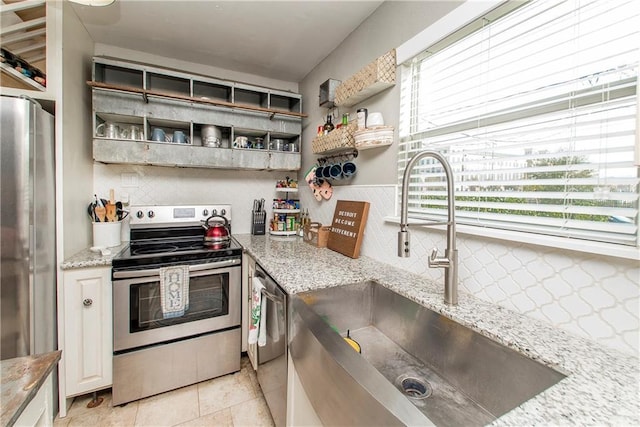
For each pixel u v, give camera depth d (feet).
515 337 2.61
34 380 2.14
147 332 5.34
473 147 3.81
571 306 2.70
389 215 5.04
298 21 5.81
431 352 3.36
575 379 2.06
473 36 3.75
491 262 3.40
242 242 7.03
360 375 2.23
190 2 5.25
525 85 3.20
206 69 7.87
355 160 6.06
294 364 3.66
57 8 4.95
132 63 6.20
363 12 5.52
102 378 5.23
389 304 4.01
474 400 2.85
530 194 3.13
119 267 5.15
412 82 4.78
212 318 5.91
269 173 8.93
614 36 2.51
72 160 5.45
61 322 4.95
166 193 7.63
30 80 4.82
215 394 5.59
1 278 4.20
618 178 2.49
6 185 4.19
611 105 2.54
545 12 3.01
